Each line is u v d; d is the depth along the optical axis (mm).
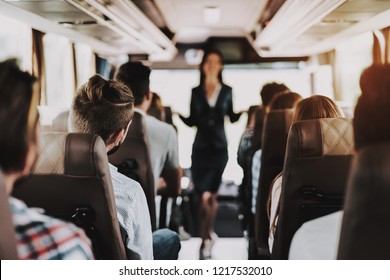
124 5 4129
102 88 2211
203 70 5418
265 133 3217
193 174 5418
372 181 917
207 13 7543
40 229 1140
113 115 2203
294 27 5055
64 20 4207
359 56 5316
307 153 2021
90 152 1690
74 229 1231
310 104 2500
